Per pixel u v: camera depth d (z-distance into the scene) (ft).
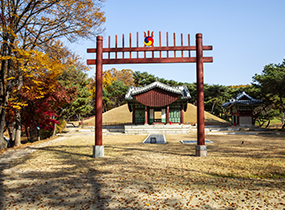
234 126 131.03
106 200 18.63
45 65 50.08
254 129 119.34
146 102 101.24
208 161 33.78
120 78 302.66
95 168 30.55
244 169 28.48
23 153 47.11
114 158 37.76
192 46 39.93
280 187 20.90
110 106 239.91
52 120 75.61
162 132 100.12
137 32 40.78
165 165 31.55
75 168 30.91
